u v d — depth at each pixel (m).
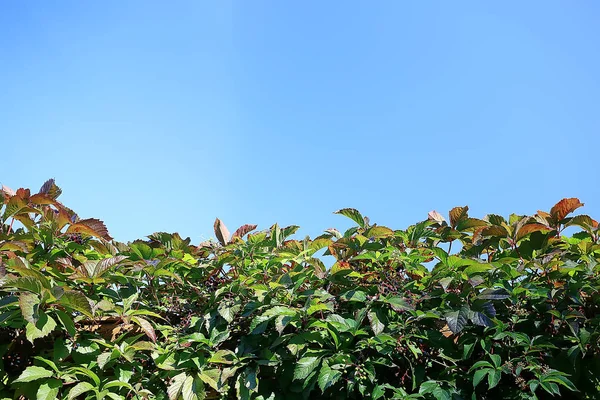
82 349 2.50
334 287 2.93
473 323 2.53
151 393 2.52
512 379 2.53
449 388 2.47
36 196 2.77
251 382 2.50
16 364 2.46
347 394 2.53
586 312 2.64
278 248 3.17
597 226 2.93
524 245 2.92
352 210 3.21
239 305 2.72
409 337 2.56
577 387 2.50
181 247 3.16
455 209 3.19
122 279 2.81
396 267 2.93
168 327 2.73
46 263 2.64
